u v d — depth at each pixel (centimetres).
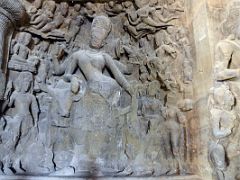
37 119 275
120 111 277
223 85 232
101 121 268
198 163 254
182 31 295
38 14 294
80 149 260
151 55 308
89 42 317
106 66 299
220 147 219
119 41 315
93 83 279
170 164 260
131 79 307
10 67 273
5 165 247
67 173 246
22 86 275
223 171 217
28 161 255
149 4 311
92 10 325
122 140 268
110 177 243
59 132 269
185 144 266
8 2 258
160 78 290
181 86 279
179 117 271
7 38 276
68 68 294
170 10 305
